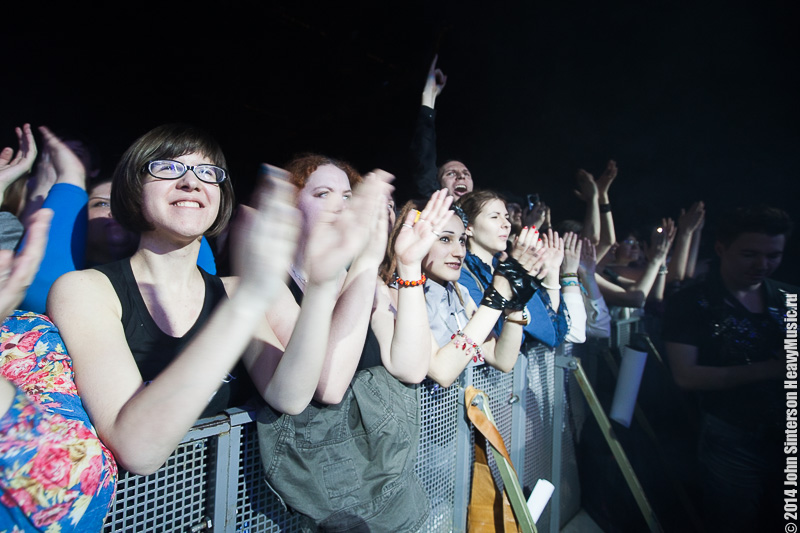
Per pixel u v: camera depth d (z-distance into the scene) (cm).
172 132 96
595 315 280
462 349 142
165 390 67
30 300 121
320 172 123
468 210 216
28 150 138
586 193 327
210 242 206
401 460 111
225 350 68
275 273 69
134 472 71
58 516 62
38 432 61
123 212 96
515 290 149
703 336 220
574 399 257
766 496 209
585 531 250
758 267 209
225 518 99
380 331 129
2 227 108
